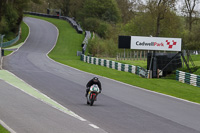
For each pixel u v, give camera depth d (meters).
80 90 40.91
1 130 17.89
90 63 92.81
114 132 20.05
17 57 87.50
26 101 29.66
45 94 35.72
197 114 29.62
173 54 74.44
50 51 120.81
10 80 45.75
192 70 71.12
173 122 24.92
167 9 124.69
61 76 55.97
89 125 21.48
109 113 26.80
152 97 39.47
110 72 72.75
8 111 24.41
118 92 41.84
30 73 56.88
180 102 36.94
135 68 74.19
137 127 22.06
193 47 126.81
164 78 70.06
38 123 21.05
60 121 22.11
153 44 67.94
